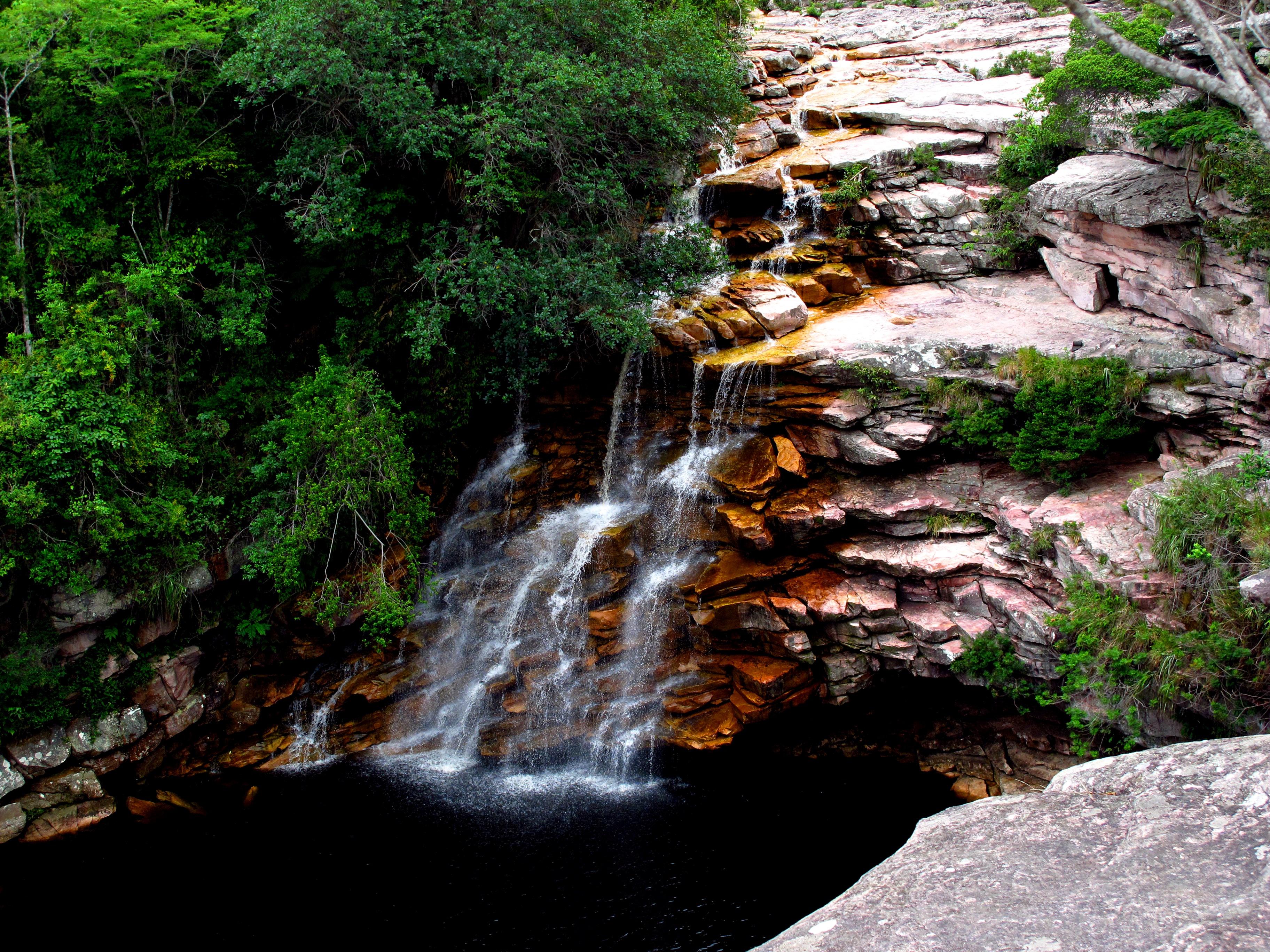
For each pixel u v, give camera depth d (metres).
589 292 18.88
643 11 22.14
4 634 16.58
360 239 20.19
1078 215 19.16
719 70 21.02
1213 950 5.67
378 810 16.42
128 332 17.70
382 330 20.28
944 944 6.12
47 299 17.45
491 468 21.19
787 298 20.47
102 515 16.66
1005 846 6.97
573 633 18.44
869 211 22.33
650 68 20.22
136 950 13.36
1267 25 13.36
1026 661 15.45
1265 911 5.92
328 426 17.81
